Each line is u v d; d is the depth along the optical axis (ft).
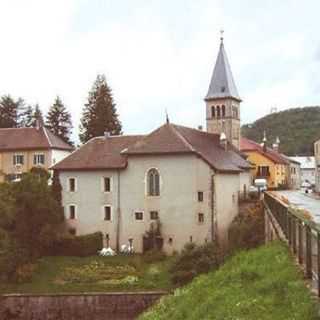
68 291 165.37
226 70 308.81
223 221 212.23
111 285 169.27
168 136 214.90
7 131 303.68
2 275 174.70
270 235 114.32
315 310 37.91
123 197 214.48
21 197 200.23
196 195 207.21
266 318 40.86
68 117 389.60
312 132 629.92
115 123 367.45
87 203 217.97
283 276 49.96
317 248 40.88
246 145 366.02
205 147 224.94
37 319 158.81
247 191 245.24
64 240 205.36
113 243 213.87
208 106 309.22
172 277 168.14
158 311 65.62
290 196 170.91
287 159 408.26
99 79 367.04
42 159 291.79
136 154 212.23
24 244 196.85
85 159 221.87
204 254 171.32
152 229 209.15
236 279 58.23
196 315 52.42
